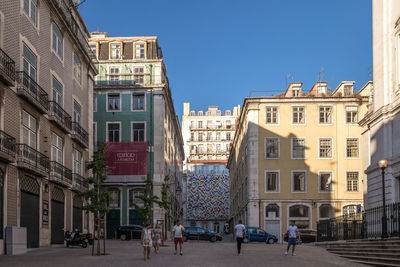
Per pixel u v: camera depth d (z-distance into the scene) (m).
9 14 21.48
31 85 23.70
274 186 44.94
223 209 100.25
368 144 31.27
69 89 30.91
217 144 110.06
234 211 70.19
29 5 24.12
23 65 23.12
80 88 33.69
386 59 27.92
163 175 47.81
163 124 48.88
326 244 26.58
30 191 23.59
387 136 27.36
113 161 46.78
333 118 45.84
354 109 45.91
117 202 46.38
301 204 44.47
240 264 16.30
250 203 44.50
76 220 31.72
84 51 33.69
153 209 46.09
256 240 39.09
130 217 46.03
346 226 26.14
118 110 48.53
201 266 15.41
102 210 21.28
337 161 45.22
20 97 22.36
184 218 100.06
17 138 22.02
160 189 46.50
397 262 14.98
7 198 20.72
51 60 27.28
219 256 20.11
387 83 27.88
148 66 49.91
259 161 45.22
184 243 36.31
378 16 29.08
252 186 44.78
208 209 100.31
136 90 48.75
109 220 46.12
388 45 27.89
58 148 28.39
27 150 23.11
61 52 29.45
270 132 45.69
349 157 45.34
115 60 49.88
